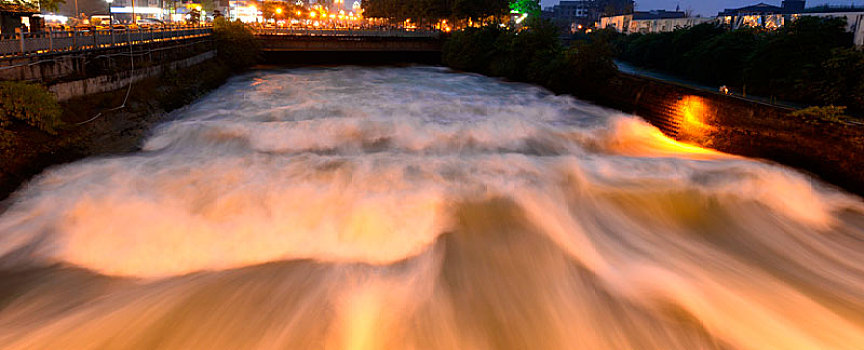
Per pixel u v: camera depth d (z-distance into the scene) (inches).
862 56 1027.3
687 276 469.1
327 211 532.1
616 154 900.6
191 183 595.5
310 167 664.4
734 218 606.5
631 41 2861.7
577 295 430.0
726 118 895.1
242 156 732.0
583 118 1151.6
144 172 636.1
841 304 430.9
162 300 397.4
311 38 2434.8
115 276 433.1
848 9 2122.3
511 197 598.9
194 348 349.1
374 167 672.4
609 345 372.8
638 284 450.3
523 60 1876.2
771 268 494.6
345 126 892.6
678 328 391.5
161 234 485.4
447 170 673.0
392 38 2568.9
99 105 818.8
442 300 414.3
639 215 595.2
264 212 527.5
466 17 2930.6
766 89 1278.3
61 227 501.0
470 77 2016.5
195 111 1076.5
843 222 615.8
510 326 388.5
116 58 946.1
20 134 627.2
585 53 1411.2
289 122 896.9
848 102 1033.5
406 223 522.9
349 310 392.2
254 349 350.0
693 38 1940.2
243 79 1802.4
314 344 356.2
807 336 387.2
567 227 551.5
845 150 696.4
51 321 372.5
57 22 2559.1
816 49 1183.6
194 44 1565.0
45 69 717.9
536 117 1143.0
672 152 914.7
